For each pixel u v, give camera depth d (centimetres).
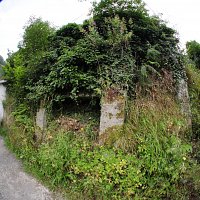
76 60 559
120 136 466
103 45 566
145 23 604
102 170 420
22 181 486
